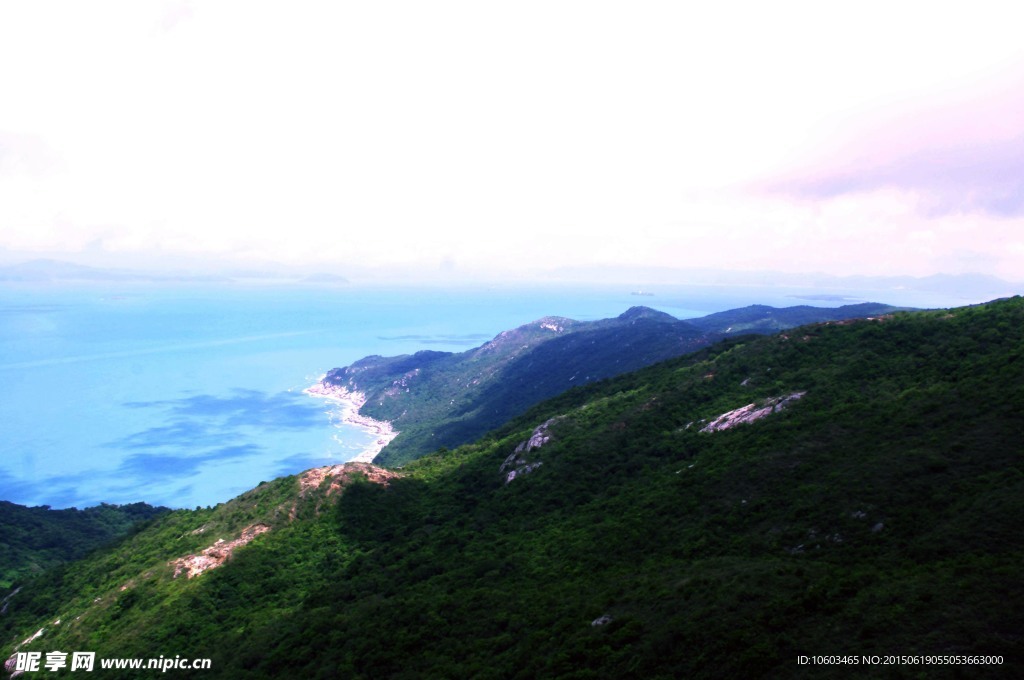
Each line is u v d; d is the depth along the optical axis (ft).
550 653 122.93
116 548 291.99
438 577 186.80
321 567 223.71
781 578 122.42
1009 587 96.43
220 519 275.80
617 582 148.77
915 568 114.62
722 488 182.70
